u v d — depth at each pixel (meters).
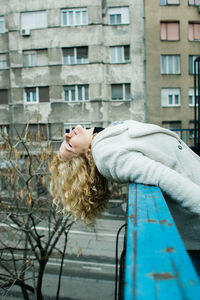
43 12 17.92
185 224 1.00
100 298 7.37
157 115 17.72
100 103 17.67
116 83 17.72
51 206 5.35
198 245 1.02
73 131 1.21
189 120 17.81
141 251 0.43
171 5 17.42
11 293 8.13
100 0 17.33
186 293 0.32
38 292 5.69
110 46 17.67
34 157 5.30
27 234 5.15
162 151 1.00
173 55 17.72
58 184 1.31
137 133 0.99
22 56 18.23
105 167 0.99
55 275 8.52
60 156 1.25
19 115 18.38
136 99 17.59
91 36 17.50
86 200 1.21
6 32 18.47
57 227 5.53
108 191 1.31
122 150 0.95
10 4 18.14
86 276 8.39
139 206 0.65
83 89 18.05
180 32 17.58
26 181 4.60
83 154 1.19
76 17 17.77
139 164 0.90
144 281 0.35
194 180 1.04
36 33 17.98
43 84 18.12
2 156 4.98
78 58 17.94
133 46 17.45
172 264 0.38
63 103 18.02
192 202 0.82
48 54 17.95
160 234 0.48
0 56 18.70
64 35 17.75
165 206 0.64
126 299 0.32
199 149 4.26
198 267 0.89
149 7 17.38
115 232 10.30
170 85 17.66
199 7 17.50
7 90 18.81
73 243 9.73
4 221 4.81
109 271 8.51
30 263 4.90
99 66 17.55
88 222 1.30
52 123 18.08
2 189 5.52
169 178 0.85
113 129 1.05
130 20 17.41
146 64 17.52
